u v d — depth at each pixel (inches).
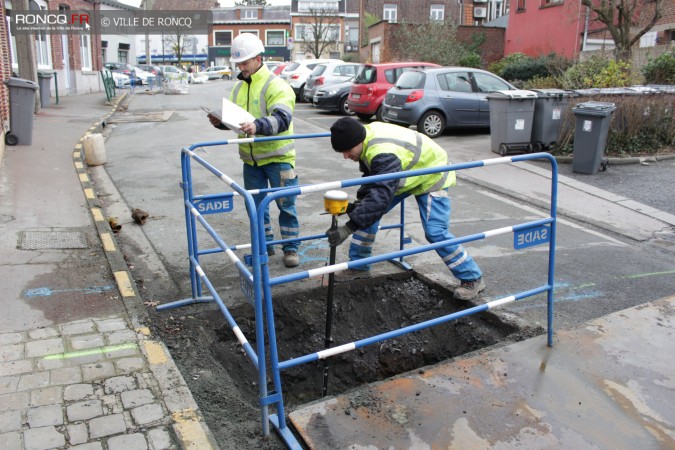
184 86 1011.9
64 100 784.9
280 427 113.2
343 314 184.4
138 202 282.4
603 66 534.3
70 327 148.1
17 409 114.3
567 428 115.2
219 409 124.3
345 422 116.2
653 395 126.5
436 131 493.7
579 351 144.8
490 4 1662.2
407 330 126.0
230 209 169.3
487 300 178.9
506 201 301.1
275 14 2365.9
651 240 243.6
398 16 1644.9
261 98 180.2
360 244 191.0
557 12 854.5
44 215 239.3
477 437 112.2
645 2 637.9
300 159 403.9
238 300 172.9
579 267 209.0
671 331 154.8
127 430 109.9
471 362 139.9
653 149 402.6
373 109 576.7
